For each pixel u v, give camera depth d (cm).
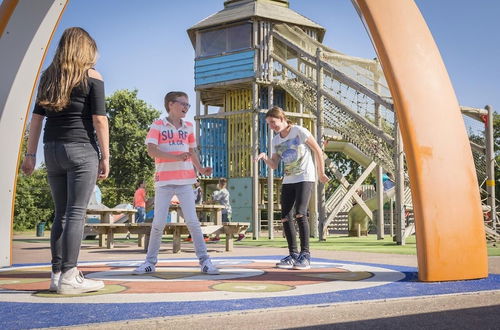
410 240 1380
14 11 585
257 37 1755
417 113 419
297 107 1911
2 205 607
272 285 385
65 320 247
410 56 429
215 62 1825
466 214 422
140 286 381
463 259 414
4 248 608
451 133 430
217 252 941
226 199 1545
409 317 271
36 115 378
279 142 557
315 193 1827
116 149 4494
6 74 590
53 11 598
